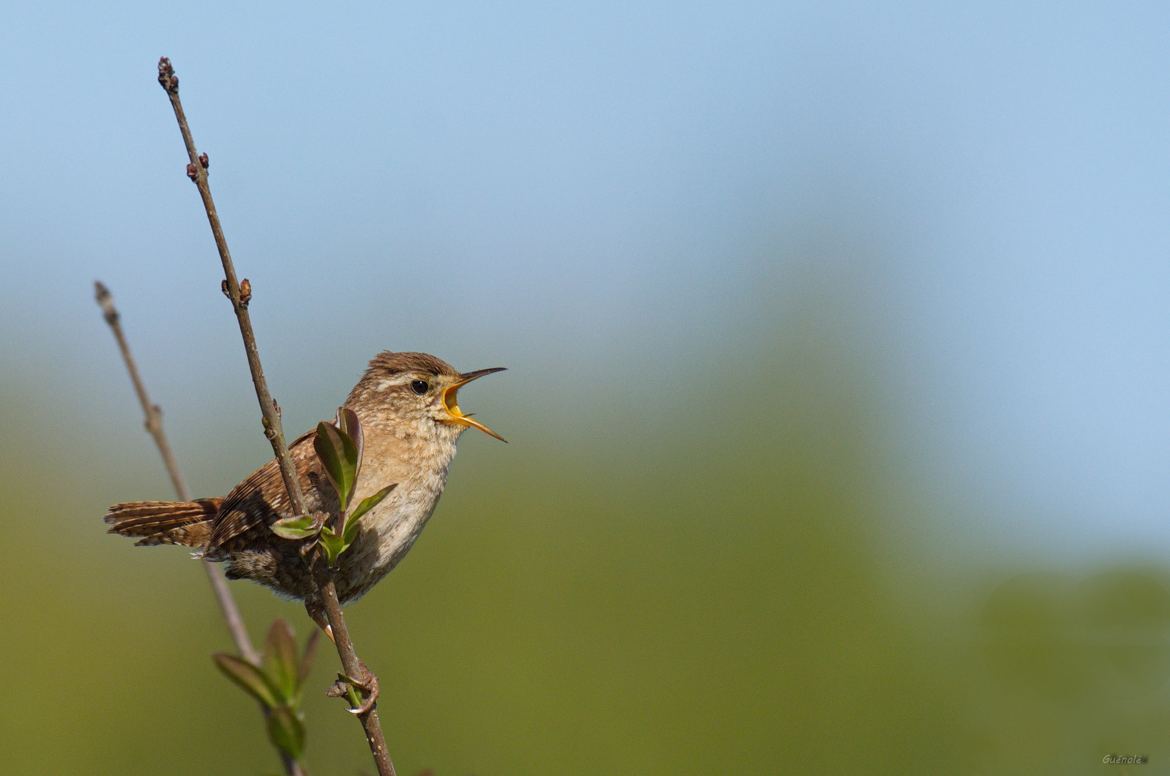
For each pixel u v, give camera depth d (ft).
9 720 42.39
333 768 26.17
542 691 43.60
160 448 18.07
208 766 42.04
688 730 43.09
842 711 42.86
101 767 42.22
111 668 44.04
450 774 42.50
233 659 14.92
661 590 46.19
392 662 44.86
